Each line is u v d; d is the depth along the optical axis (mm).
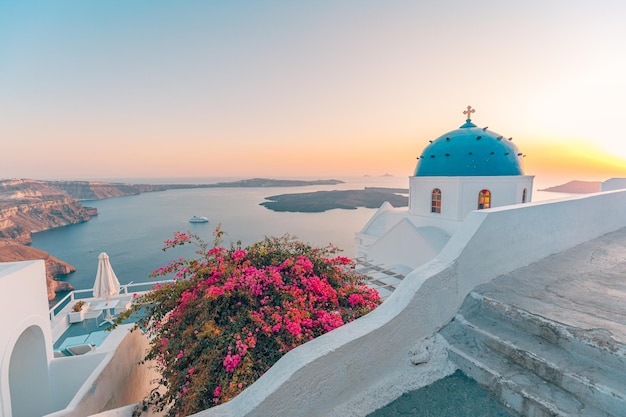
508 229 3936
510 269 4035
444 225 15641
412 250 14836
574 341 2516
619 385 2123
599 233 5875
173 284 5238
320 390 2336
